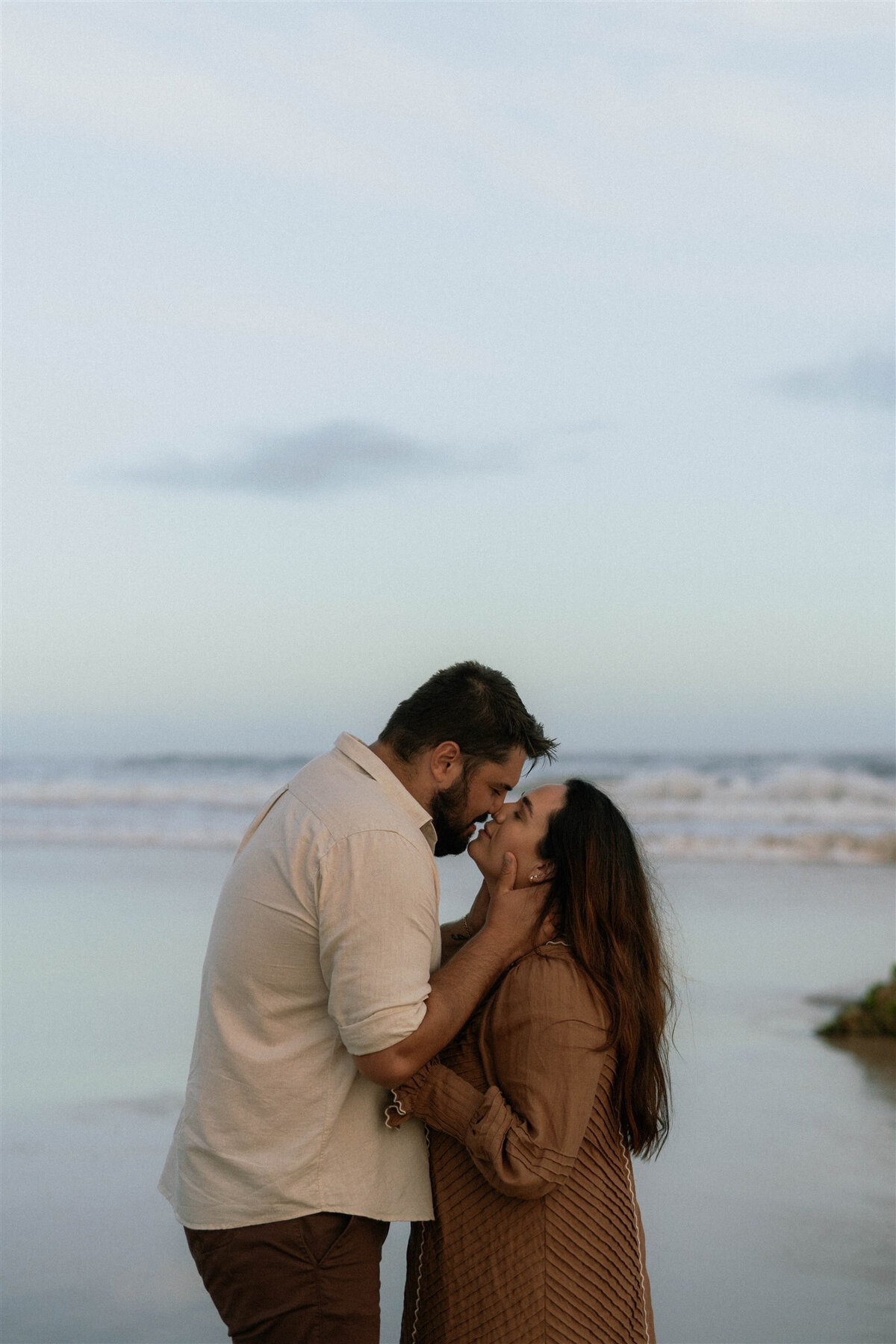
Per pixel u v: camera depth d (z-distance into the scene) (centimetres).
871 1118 529
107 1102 544
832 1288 376
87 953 831
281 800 256
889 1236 412
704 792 1972
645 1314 248
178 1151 254
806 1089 569
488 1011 244
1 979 758
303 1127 241
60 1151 493
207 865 1305
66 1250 409
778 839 1547
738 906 1054
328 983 237
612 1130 246
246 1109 242
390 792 253
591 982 240
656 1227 425
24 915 983
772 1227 423
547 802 256
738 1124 526
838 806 1859
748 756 2338
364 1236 244
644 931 248
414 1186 251
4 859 1397
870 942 888
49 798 2239
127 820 1909
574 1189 239
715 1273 389
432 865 242
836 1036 652
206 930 902
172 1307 369
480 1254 241
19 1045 624
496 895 251
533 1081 233
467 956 243
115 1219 433
